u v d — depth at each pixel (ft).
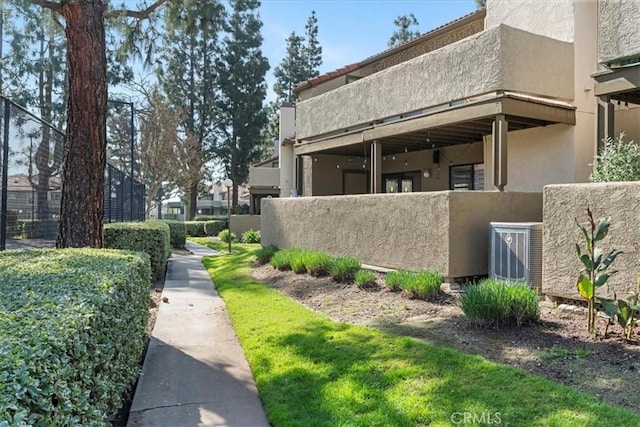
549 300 19.53
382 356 15.24
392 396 12.55
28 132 21.70
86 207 24.75
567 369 12.82
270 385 14.44
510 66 28.32
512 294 16.67
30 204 22.38
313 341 17.71
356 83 41.57
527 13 34.42
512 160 35.40
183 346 19.10
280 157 73.77
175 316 24.38
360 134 41.09
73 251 18.40
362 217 31.04
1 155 18.52
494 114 28.48
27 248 20.66
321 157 54.44
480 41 29.45
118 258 16.35
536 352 14.15
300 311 22.71
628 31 25.03
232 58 127.85
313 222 36.91
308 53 155.63
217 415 12.76
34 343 6.70
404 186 53.16
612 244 17.17
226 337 20.45
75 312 8.56
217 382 15.21
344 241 32.94
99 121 25.32
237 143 129.59
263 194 92.27
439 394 12.25
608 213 17.34
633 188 16.60
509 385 12.13
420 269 25.89
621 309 14.39
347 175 56.24
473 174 43.96
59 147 26.73
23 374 5.77
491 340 15.56
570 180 31.07
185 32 32.53
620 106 30.12
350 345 16.72
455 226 24.18
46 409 6.02
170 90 119.34
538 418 10.57
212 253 61.16
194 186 120.06
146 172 96.68
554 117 30.01
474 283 23.34
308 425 11.72
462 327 17.17
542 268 20.07
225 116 128.77
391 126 37.32
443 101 32.53
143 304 17.76
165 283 35.22
